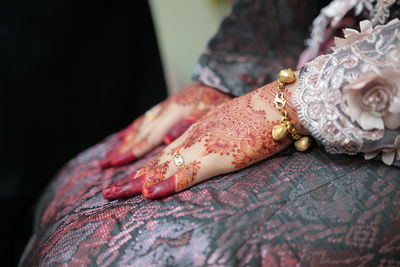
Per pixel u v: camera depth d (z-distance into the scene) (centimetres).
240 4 74
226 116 57
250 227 51
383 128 52
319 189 53
